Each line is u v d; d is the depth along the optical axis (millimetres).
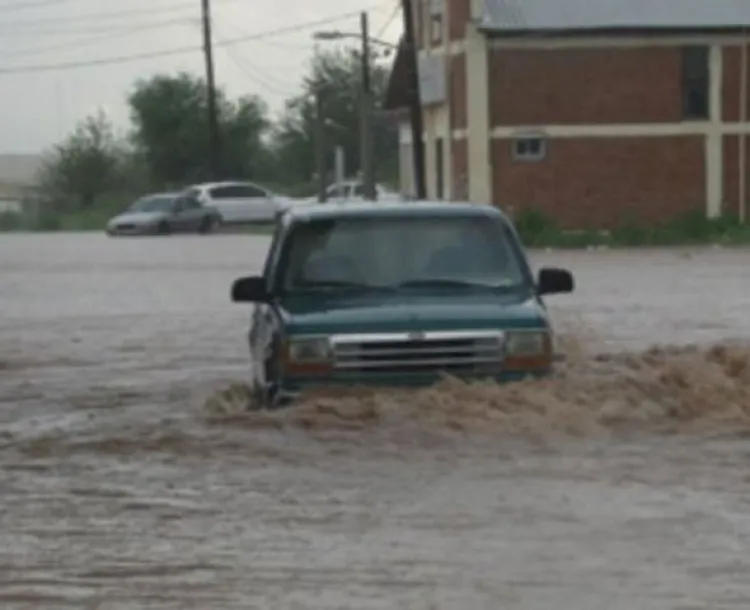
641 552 17172
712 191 92000
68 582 16359
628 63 91250
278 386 24344
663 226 88875
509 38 90562
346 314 24219
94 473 21891
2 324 46406
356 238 25844
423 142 99250
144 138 166500
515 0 91688
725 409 25156
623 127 91312
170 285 61188
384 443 22891
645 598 15508
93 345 40375
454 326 24016
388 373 23953
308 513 19156
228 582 16266
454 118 94875
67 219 135875
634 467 21453
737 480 20656
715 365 29391
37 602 15672
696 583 16000
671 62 91500
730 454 22266
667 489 20156
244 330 43594
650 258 74000
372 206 26562
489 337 24094
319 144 94312
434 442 22922
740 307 47750
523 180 91250
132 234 110500
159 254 84062
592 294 52719
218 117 162750
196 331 43500
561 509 19156
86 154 163500
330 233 25875
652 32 90750
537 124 91000
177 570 16750
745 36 91562
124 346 40031
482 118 90875
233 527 18562
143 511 19469
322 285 25359
